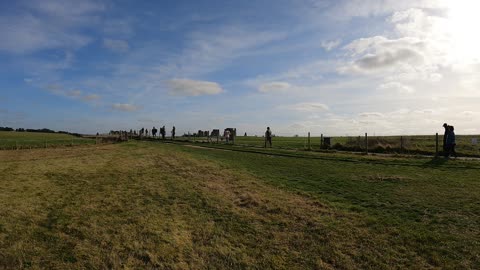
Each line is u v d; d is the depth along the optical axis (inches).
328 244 355.6
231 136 1807.3
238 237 385.1
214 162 919.7
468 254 315.9
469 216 404.8
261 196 532.1
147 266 323.9
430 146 1187.9
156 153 1215.6
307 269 313.4
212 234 394.3
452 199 475.8
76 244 369.7
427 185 566.6
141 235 392.2
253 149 1331.2
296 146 1489.9
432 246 334.6
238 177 690.2
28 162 983.0
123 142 2044.8
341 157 973.2
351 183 605.0
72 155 1190.9
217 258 337.4
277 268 316.8
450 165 769.6
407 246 339.6
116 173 776.3
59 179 710.5
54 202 528.4
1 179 697.0
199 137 2706.7
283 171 756.0
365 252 334.6
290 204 486.0
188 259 336.2
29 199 542.3
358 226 394.3
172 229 410.3
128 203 520.4
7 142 1833.2
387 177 642.2
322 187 583.8
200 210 480.1
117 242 373.7
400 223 395.5
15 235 391.2
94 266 323.0
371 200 490.3
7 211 473.1
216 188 599.8
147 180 688.4
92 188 624.4
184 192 577.3
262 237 382.9
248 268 318.3
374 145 1229.1
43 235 394.3
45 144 1675.7
